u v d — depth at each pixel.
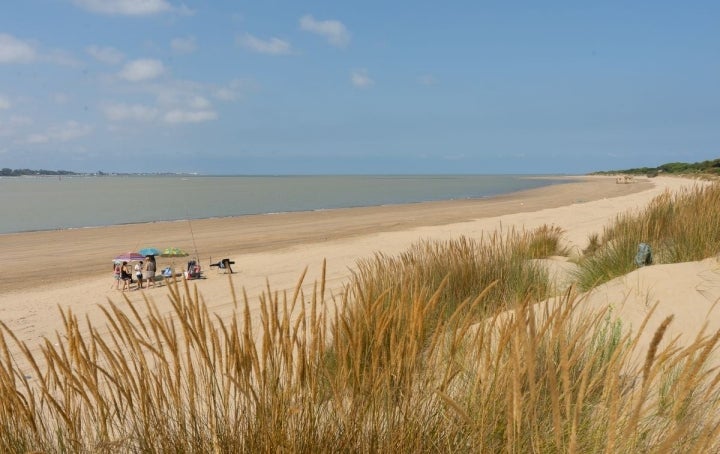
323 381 2.13
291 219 32.03
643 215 9.38
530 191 66.31
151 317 1.88
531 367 1.52
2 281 14.69
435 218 29.72
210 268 14.98
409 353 2.06
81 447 1.96
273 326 1.93
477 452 1.88
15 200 59.78
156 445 1.95
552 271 7.56
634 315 4.33
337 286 9.91
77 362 1.90
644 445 1.89
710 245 6.10
